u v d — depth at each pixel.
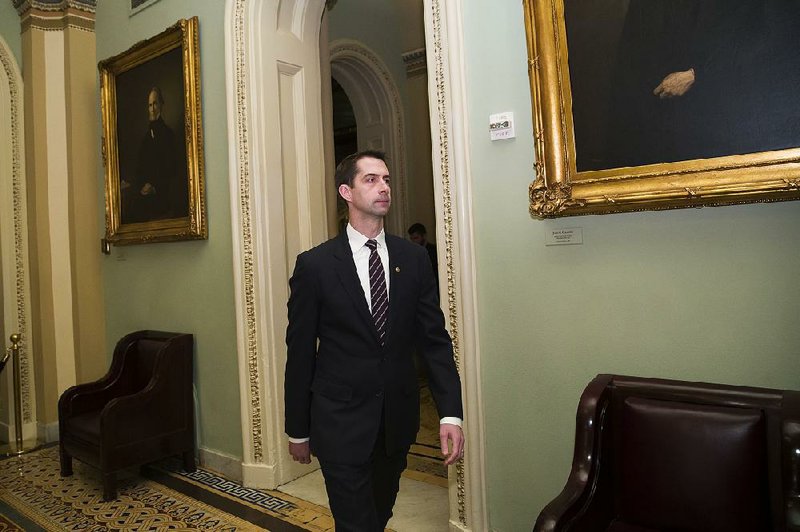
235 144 3.81
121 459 3.73
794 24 1.93
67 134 5.25
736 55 2.03
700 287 2.19
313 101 4.15
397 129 7.57
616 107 2.28
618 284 2.37
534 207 2.46
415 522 3.19
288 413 2.04
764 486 1.81
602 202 2.28
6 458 4.68
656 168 2.18
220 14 3.95
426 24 2.86
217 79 3.99
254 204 3.78
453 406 1.98
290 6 4.01
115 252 5.05
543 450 2.60
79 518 3.42
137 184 4.71
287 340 2.04
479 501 2.76
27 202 5.27
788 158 1.92
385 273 2.03
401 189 7.57
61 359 5.25
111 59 4.81
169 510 3.48
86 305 5.22
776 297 2.04
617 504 2.05
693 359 2.21
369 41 7.26
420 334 2.11
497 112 2.66
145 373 4.34
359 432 1.90
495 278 2.70
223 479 3.97
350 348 1.96
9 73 5.24
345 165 2.05
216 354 4.08
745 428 1.84
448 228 2.81
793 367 2.01
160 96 4.41
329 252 2.01
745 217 2.09
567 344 2.51
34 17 5.17
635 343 2.34
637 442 2.00
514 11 2.60
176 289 4.40
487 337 2.74
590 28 2.33
